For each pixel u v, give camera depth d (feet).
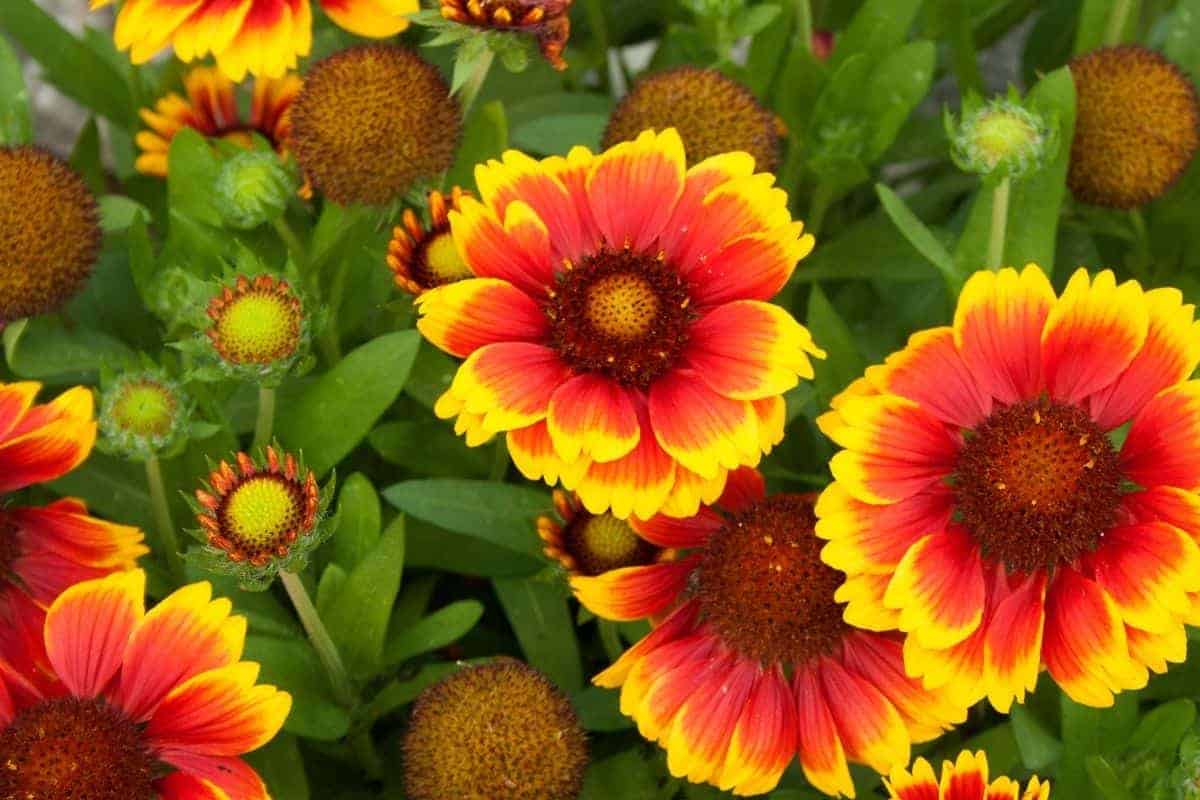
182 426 1.97
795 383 1.82
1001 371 1.87
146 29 2.09
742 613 1.88
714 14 2.21
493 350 1.85
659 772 2.03
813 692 1.88
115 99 2.43
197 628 1.83
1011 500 1.83
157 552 2.11
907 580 1.81
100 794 1.81
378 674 2.04
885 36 2.26
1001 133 1.98
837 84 2.21
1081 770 1.92
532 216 1.89
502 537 2.03
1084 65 2.15
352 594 1.98
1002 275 1.86
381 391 2.03
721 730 1.88
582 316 1.86
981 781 1.81
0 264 2.03
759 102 2.22
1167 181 2.15
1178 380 1.85
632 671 1.88
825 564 1.87
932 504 1.85
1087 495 1.83
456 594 2.26
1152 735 1.92
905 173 2.60
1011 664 1.81
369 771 2.08
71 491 2.10
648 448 1.85
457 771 1.86
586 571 1.97
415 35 2.42
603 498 1.83
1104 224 2.26
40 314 2.08
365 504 2.01
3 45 2.22
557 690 1.90
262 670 1.96
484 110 2.19
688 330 1.88
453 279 2.02
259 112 2.36
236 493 1.84
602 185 1.91
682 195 1.91
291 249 2.13
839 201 2.47
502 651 2.21
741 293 1.88
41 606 1.94
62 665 1.84
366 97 2.04
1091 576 1.83
